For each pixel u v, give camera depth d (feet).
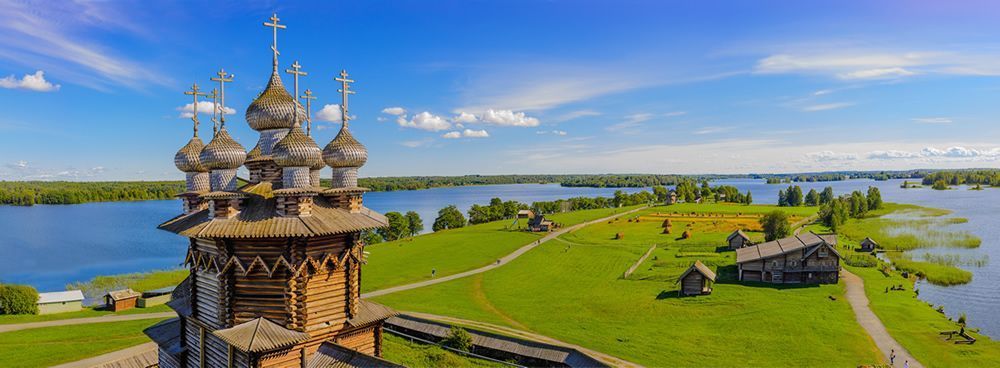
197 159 111.96
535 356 159.84
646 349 176.04
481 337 172.96
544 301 257.96
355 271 97.86
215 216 91.56
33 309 229.86
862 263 325.62
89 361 162.81
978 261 344.49
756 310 225.97
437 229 615.57
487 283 306.35
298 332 88.84
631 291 274.36
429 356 165.78
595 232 510.99
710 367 159.33
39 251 442.50
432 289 289.74
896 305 231.91
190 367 102.32
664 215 631.97
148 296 253.44
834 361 164.76
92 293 296.71
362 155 103.71
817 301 240.32
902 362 164.45
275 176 104.06
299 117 105.50
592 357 155.12
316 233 87.92
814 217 588.91
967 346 177.78
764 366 160.56
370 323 98.27
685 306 239.30
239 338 84.38
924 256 361.71
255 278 89.76
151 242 493.36
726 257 360.89
